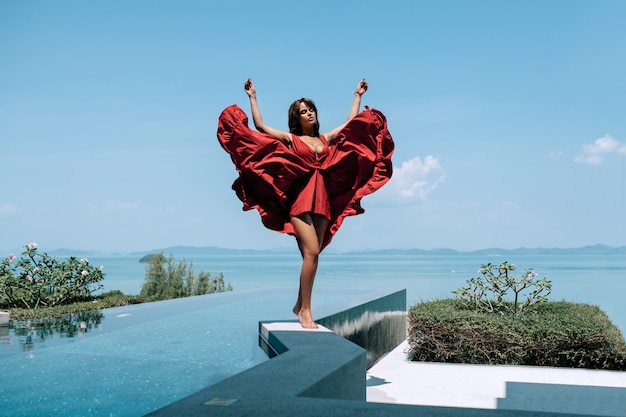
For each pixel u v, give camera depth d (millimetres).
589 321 8094
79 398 2900
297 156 4469
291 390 2535
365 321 7664
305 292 4676
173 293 14305
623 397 6223
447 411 2203
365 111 4652
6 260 8891
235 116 4598
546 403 6023
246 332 5160
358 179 4789
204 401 2352
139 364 3713
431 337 8391
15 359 3889
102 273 9719
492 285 9422
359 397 3449
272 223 4766
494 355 8180
